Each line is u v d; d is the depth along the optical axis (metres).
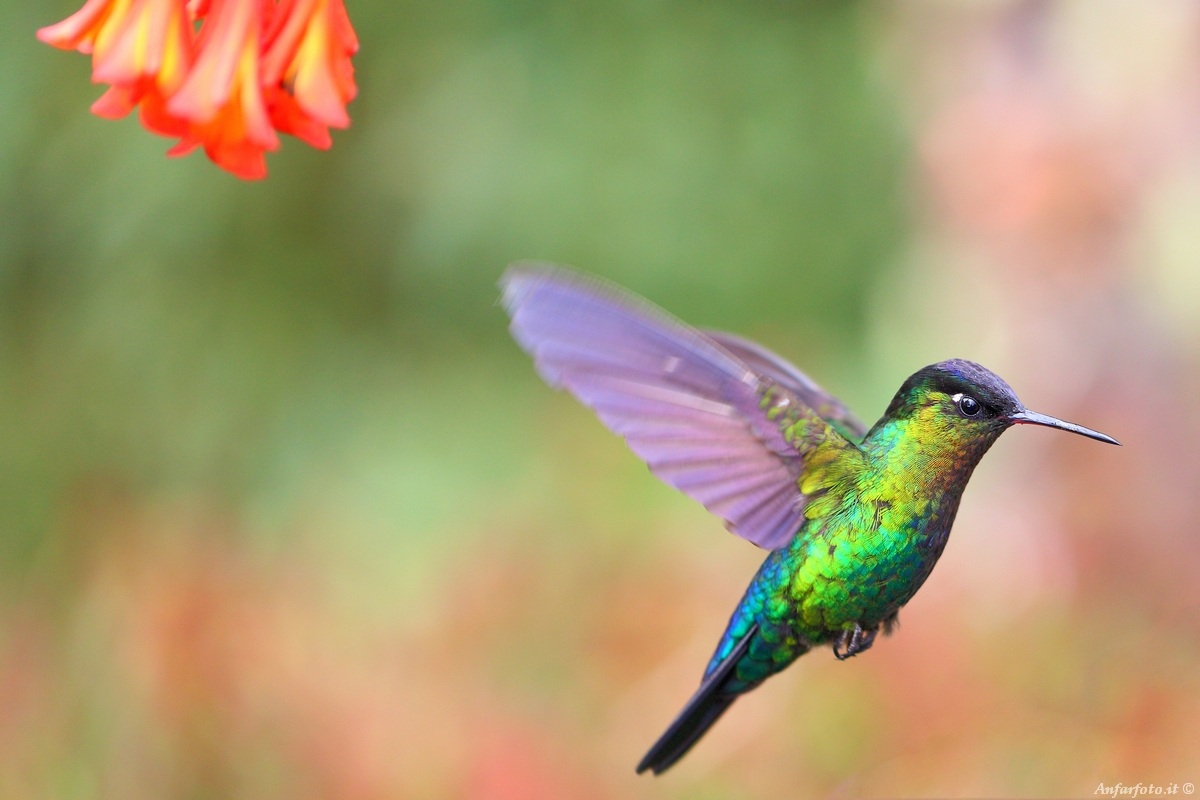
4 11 12.03
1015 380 8.66
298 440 11.77
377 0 12.27
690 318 12.37
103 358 12.01
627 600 9.29
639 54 12.41
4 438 11.80
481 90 12.01
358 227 12.37
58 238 12.14
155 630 9.33
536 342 4.19
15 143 11.98
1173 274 8.38
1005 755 7.68
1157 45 8.50
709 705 5.08
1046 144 8.66
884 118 12.76
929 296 9.44
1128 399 8.42
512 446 11.36
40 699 9.37
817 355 11.81
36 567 10.77
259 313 12.21
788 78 12.87
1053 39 8.75
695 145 12.33
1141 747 7.55
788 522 4.77
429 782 8.49
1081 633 7.92
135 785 8.90
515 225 11.81
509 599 9.50
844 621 4.80
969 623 8.03
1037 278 8.67
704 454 4.62
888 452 4.75
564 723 8.78
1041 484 8.44
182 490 11.58
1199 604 7.92
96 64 3.48
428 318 12.21
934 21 9.62
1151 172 8.48
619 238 12.01
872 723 7.95
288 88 3.53
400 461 11.37
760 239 12.49
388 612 9.66
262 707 8.98
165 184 11.88
